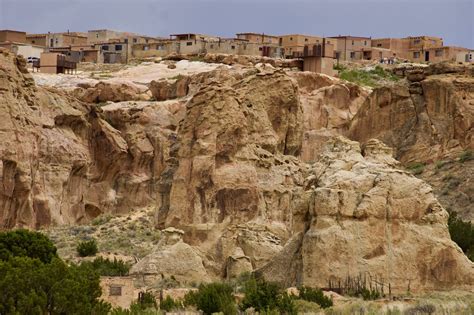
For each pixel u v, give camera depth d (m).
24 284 115.06
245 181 159.75
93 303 118.38
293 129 176.00
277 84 175.00
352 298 128.12
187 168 160.38
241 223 157.38
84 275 122.19
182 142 161.88
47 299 115.44
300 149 177.38
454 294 130.25
